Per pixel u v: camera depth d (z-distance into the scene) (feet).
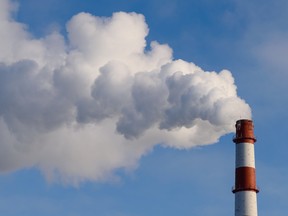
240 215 202.80
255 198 205.26
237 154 213.05
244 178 207.10
